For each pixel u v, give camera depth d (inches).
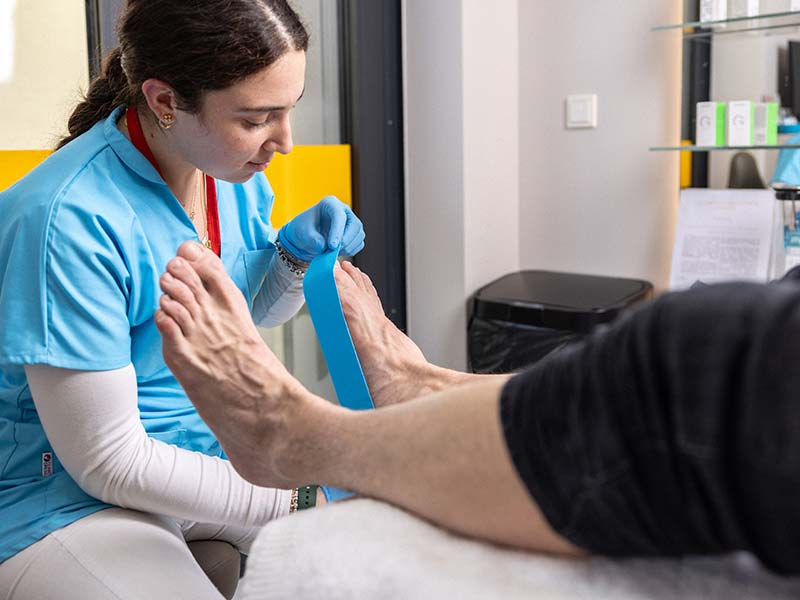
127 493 44.4
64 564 43.4
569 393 22.1
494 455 23.7
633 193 103.5
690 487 20.1
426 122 105.0
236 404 35.2
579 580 22.7
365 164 102.6
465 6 100.7
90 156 46.8
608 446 21.0
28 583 43.6
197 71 43.0
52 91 70.2
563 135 107.4
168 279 38.4
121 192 46.6
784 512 18.8
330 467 29.9
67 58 71.0
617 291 99.7
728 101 94.1
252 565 26.1
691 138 97.4
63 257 43.0
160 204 48.3
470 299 106.6
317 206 55.5
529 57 108.3
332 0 97.7
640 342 20.8
